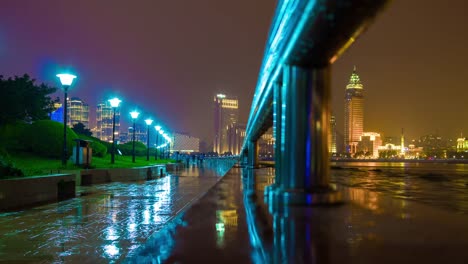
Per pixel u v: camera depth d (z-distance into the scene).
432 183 14.43
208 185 27.69
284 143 4.60
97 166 33.50
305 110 4.46
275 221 3.70
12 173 17.77
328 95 4.55
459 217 3.71
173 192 22.31
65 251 8.37
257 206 4.91
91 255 8.06
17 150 34.03
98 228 11.04
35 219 12.57
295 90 4.50
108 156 50.81
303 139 4.46
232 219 4.09
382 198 5.08
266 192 5.94
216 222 3.93
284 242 2.90
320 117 4.48
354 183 14.00
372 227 3.31
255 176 13.18
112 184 27.83
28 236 9.82
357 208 4.25
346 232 3.14
